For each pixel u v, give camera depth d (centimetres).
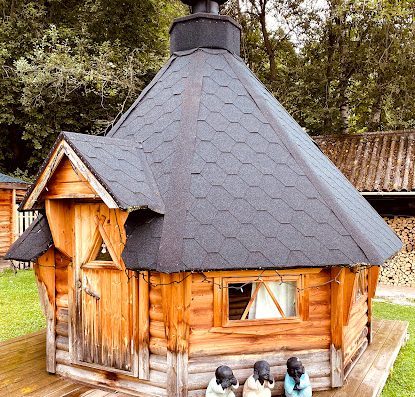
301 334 483
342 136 1413
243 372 465
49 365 540
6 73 1750
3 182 1437
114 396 481
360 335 611
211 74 589
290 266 418
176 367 444
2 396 482
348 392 489
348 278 486
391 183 1167
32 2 1808
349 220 474
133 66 1628
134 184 448
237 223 438
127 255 433
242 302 477
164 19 1884
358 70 1630
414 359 678
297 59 1794
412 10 1412
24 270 1349
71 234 511
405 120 1630
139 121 575
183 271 397
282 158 512
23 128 1919
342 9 1448
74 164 437
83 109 1817
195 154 489
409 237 1291
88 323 508
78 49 1652
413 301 1129
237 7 1783
